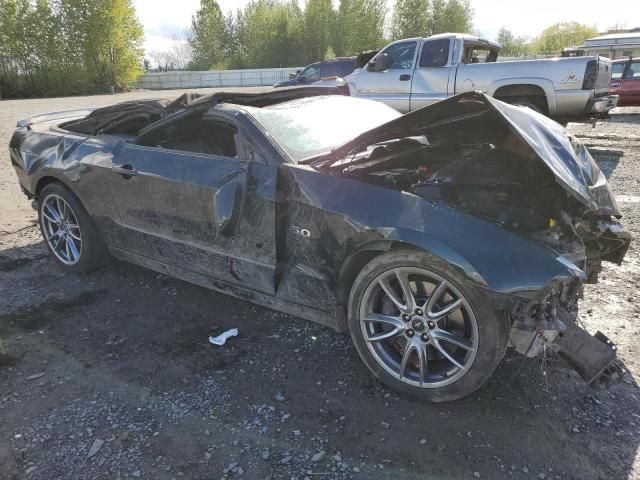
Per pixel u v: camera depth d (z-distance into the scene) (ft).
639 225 16.70
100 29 123.54
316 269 9.25
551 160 8.56
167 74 142.51
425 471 7.04
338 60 50.80
